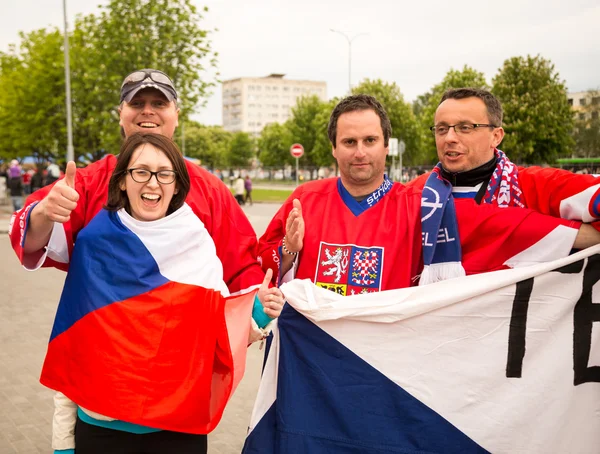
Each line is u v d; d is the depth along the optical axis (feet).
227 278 8.69
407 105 135.44
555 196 8.18
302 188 9.32
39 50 83.51
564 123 105.70
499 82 106.73
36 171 76.84
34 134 84.02
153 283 6.96
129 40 55.77
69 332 6.92
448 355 8.20
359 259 8.52
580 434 8.00
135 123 8.85
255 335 8.43
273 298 7.93
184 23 57.36
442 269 8.41
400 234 8.50
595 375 8.02
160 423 6.64
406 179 115.24
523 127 102.47
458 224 8.47
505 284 8.07
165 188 7.20
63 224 7.48
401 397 8.20
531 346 8.10
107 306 6.79
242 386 16.26
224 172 260.62
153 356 6.73
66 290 7.12
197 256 7.34
